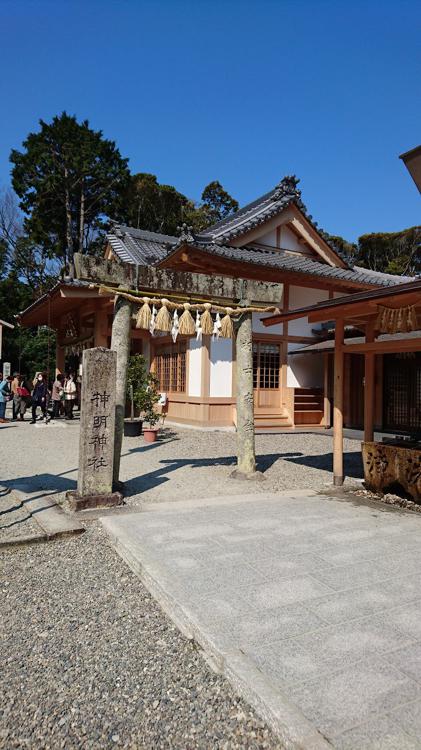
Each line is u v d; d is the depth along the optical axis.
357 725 2.00
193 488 6.69
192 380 13.88
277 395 14.90
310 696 2.18
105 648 2.76
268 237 15.62
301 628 2.80
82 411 5.52
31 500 5.78
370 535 4.60
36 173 31.77
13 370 31.17
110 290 6.01
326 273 14.40
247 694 2.26
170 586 3.36
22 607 3.26
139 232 21.12
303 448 10.98
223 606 3.07
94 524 5.00
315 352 13.83
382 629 2.81
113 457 5.68
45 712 2.22
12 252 33.78
